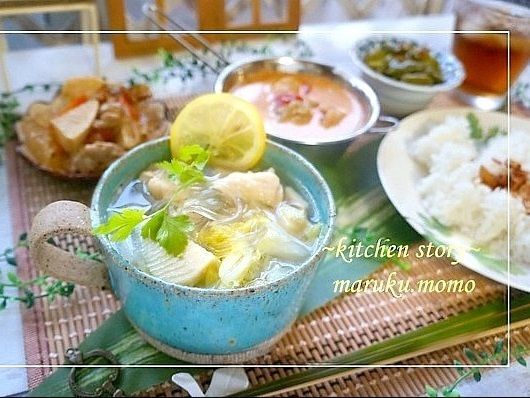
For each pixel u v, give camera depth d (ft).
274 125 1.28
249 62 1.37
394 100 1.39
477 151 1.25
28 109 1.27
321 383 0.93
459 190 1.12
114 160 1.15
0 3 1.32
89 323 0.98
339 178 1.24
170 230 0.86
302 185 1.02
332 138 1.21
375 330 1.00
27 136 1.22
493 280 1.06
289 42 1.63
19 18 1.56
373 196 1.21
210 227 0.92
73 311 1.00
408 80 1.40
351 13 2.25
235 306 0.82
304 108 1.30
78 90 1.26
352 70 1.53
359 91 1.35
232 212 0.95
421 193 1.18
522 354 0.97
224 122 1.04
